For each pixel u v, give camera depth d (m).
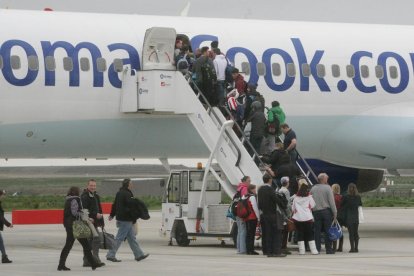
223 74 48.59
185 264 38.62
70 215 36.50
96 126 48.88
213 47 49.00
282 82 52.94
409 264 39.06
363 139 55.75
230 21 53.62
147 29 49.00
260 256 42.41
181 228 48.78
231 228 47.28
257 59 52.56
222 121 47.56
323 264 38.84
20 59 47.12
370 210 92.81
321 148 55.75
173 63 49.25
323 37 55.09
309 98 53.81
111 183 121.56
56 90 47.72
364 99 55.38
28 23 48.16
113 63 48.78
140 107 48.31
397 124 56.00
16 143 48.06
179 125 50.47
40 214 73.88
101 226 39.84
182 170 49.16
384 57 56.28
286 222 43.22
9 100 46.94
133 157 52.09
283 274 35.06
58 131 48.25
